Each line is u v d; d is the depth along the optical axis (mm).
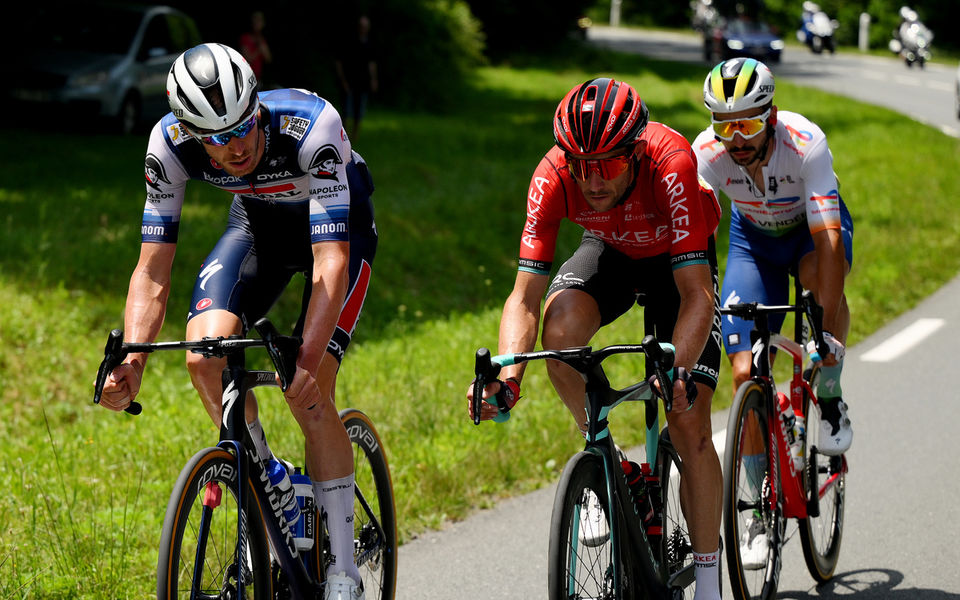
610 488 6969
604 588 7043
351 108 40562
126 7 36500
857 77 81312
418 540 10586
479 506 11508
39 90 32156
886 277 22375
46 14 34906
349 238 8156
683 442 7879
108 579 8906
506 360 6711
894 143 43688
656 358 6543
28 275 17688
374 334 18062
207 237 21188
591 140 6945
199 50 6773
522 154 39781
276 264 8352
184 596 6617
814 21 105688
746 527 8812
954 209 30719
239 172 7129
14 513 10312
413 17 57250
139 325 7238
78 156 29078
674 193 7586
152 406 14438
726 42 88562
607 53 94938
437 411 13812
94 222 21734
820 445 9688
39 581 8727
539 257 7789
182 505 6219
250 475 6930
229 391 6828
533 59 90375
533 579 9625
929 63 99125
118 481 11477
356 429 8516
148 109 35312
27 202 22516
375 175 31156
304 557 7430
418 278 21656
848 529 10664
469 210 27375
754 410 8812
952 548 10047
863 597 9188
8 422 13969
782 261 10602
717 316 8156
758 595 8844
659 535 7527
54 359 15477
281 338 6438
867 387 15758
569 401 8070
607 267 8508
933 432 13594
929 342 18312
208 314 7605
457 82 62688
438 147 39344
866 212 29688
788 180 9750
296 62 51844
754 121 9094
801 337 10055
